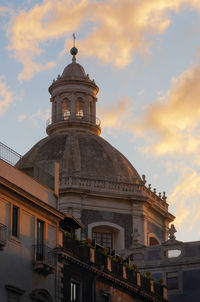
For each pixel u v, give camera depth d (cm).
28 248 5094
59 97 10056
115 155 9412
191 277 7638
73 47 10500
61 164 9069
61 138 9512
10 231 4916
